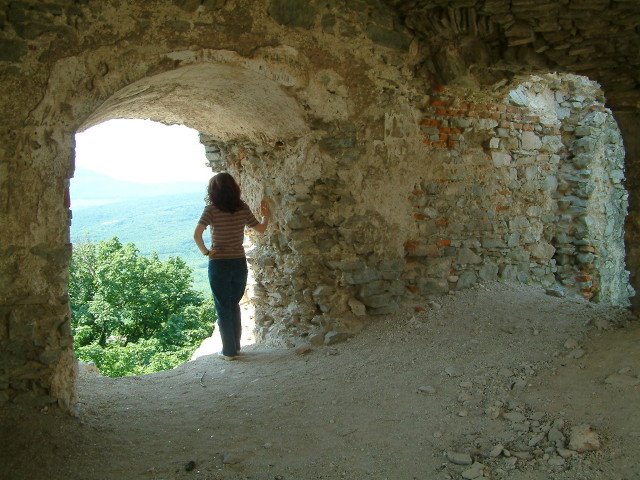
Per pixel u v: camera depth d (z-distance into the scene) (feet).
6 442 10.14
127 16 11.72
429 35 15.19
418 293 16.12
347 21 14.40
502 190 17.85
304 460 9.62
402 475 8.93
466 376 11.66
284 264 16.37
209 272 15.24
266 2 13.24
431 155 16.21
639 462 7.93
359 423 10.63
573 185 20.20
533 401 10.14
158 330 41.83
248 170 18.17
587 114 20.34
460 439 9.58
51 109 11.01
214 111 16.33
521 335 13.25
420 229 16.14
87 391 13.30
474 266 17.15
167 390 13.53
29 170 10.83
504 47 14.46
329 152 14.96
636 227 12.70
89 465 9.80
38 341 10.97
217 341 20.43
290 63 13.73
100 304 41.37
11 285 10.75
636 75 12.57
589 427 8.89
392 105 15.44
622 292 22.34
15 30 10.66
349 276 15.24
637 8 11.66
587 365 10.79
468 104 16.75
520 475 8.38
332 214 15.28
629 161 12.80
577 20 12.60
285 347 15.96
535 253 19.01
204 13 12.52
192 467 9.62
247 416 11.50
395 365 12.94
